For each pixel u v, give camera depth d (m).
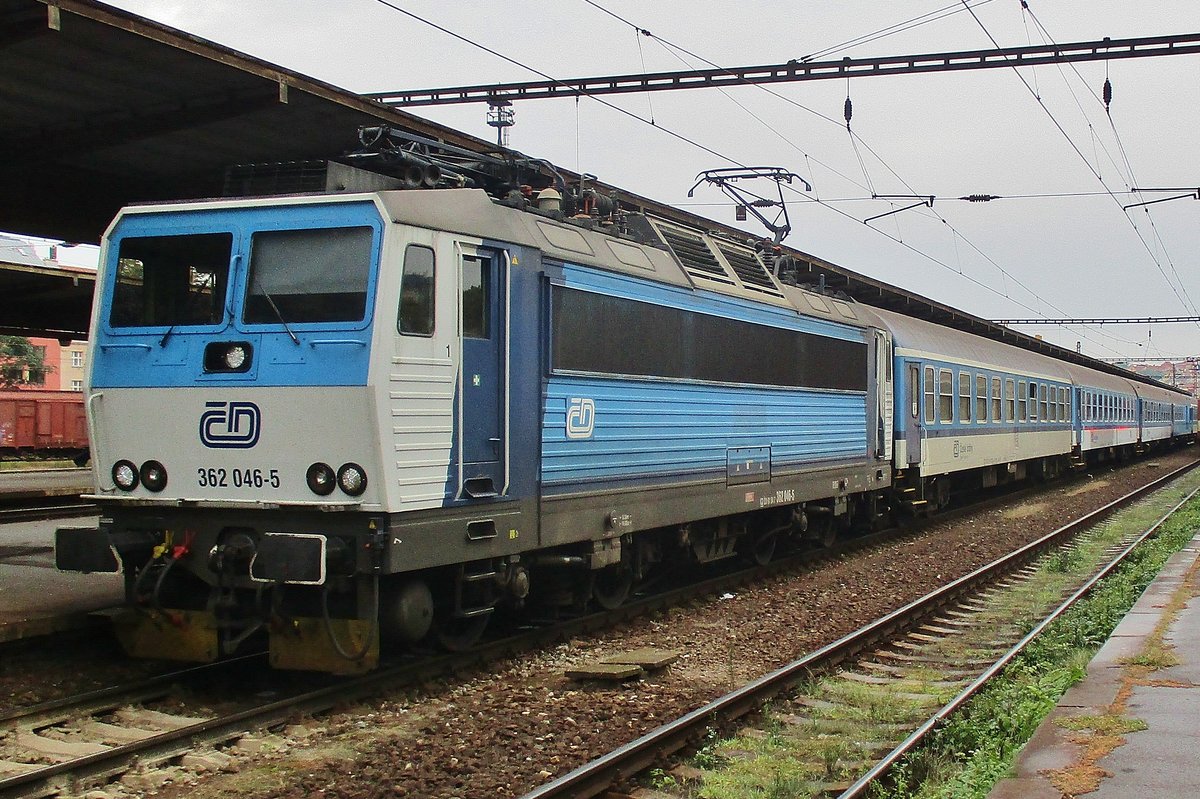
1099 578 13.38
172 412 8.04
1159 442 56.16
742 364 12.84
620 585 11.45
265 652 9.13
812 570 15.04
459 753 6.74
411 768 6.41
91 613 8.67
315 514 7.70
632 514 10.63
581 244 10.02
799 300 14.77
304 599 8.02
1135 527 20.39
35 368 50.88
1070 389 33.91
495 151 12.47
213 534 8.02
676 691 8.33
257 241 7.99
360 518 7.57
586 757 6.68
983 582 13.99
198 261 8.17
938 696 8.27
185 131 11.54
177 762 6.54
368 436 7.48
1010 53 12.67
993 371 25.33
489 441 8.62
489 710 7.72
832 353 15.66
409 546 7.75
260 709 7.26
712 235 13.59
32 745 6.62
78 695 7.50
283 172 8.40
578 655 9.67
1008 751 6.41
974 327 32.53
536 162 10.59
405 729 7.34
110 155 12.57
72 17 8.38
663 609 11.88
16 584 10.22
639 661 8.92
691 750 6.89
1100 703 6.85
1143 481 34.38
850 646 9.69
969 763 6.33
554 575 10.34
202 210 8.16
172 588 8.45
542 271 9.26
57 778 6.00
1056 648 9.45
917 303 27.02
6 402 35.69
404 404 7.69
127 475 8.23
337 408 7.53
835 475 15.70
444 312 8.09
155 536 8.12
